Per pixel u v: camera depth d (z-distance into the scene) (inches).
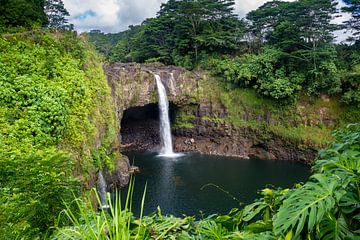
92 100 545.0
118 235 88.7
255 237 99.8
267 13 1298.0
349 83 913.5
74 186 204.8
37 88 416.8
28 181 194.2
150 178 768.3
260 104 1030.4
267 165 912.9
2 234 156.9
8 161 225.1
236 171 843.4
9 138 342.0
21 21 630.5
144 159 978.1
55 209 174.9
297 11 1005.8
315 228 94.8
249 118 1046.4
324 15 948.6
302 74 970.7
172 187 701.3
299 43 966.4
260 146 1038.4
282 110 997.8
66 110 435.8
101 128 561.6
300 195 98.0
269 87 977.5
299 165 915.4
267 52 1024.9
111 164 583.2
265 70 989.8
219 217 128.0
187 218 129.0
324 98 960.9
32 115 382.6
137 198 627.5
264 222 114.7
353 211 97.8
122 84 901.8
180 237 112.8
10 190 194.5
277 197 121.5
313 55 925.8
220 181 752.3
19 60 473.4
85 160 441.1
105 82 660.7
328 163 110.2
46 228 166.4
